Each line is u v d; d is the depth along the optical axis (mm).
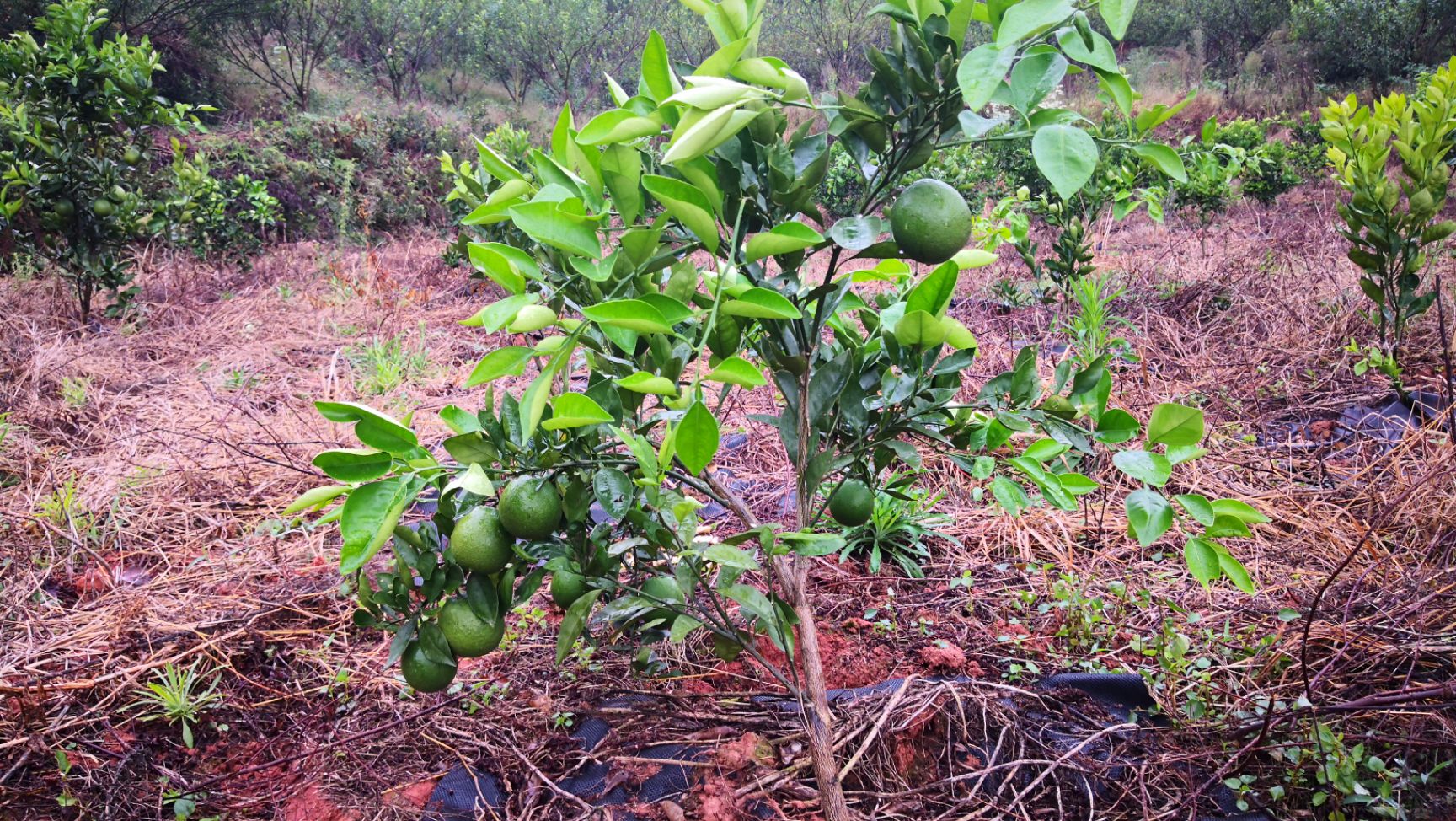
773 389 5305
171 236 8766
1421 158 4555
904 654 2713
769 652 2660
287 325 7633
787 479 4102
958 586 3166
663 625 1922
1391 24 20656
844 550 3279
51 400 5270
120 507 3932
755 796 2016
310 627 3049
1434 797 2004
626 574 2098
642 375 1258
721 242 1516
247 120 17359
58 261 6770
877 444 1676
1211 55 25172
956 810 2004
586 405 1299
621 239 1438
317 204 13422
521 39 21953
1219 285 6676
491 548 1496
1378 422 4395
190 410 5352
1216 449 4230
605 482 1483
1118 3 1101
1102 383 1506
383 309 8016
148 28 16406
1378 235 4691
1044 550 3473
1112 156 6699
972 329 6578
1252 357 5305
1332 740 2049
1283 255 7367
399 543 1671
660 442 1885
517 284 1365
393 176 14977
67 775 2311
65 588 3348
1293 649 2547
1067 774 2137
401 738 2412
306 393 5793
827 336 4691
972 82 1067
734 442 4625
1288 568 3133
